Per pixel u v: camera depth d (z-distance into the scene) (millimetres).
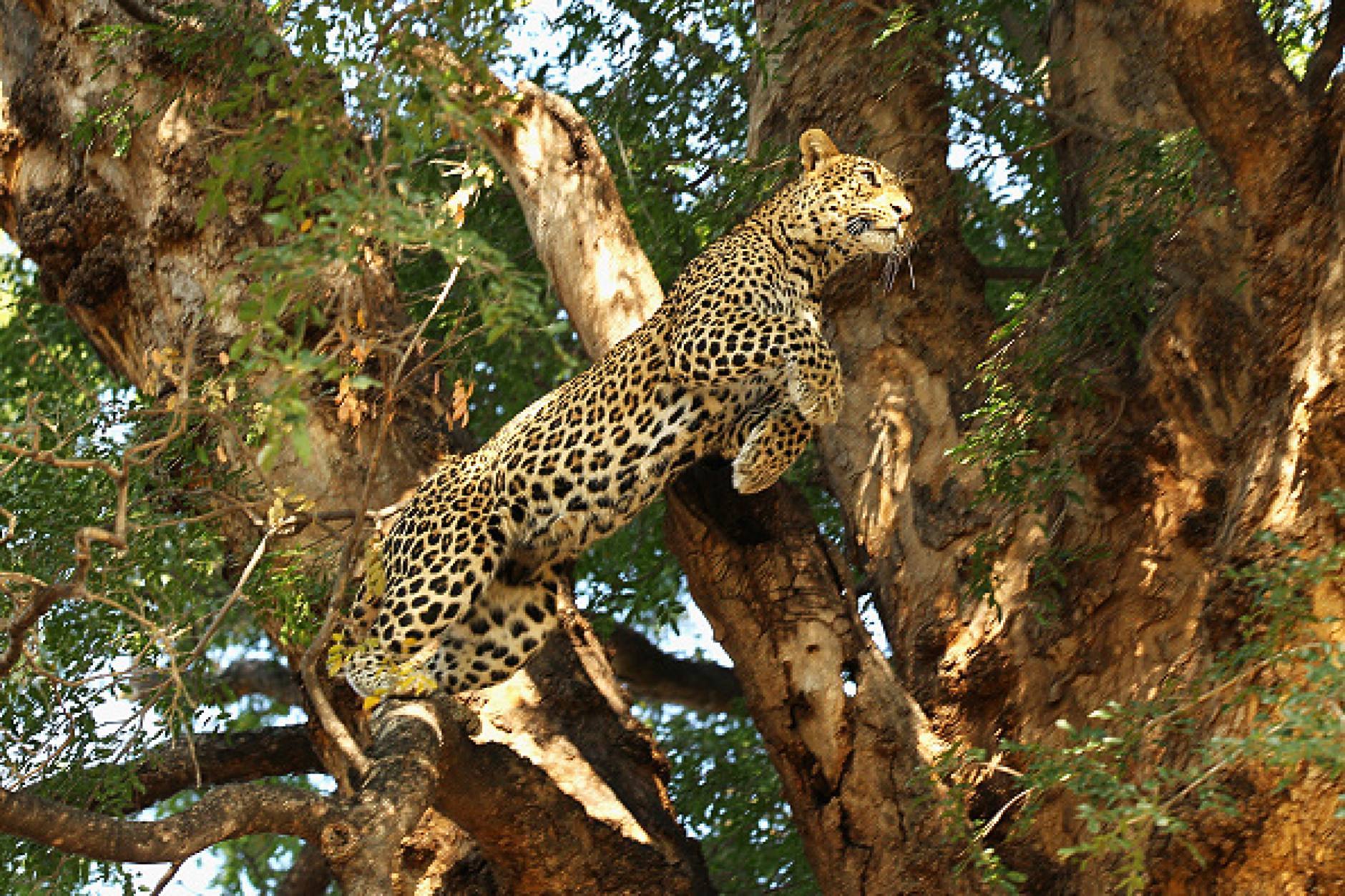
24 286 19078
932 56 14516
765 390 11156
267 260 6391
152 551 10438
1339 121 9898
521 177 12828
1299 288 9945
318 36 7375
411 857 11672
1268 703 8438
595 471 10820
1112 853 10031
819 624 11414
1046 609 11391
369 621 10781
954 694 11570
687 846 11594
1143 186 12453
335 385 12430
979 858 9898
